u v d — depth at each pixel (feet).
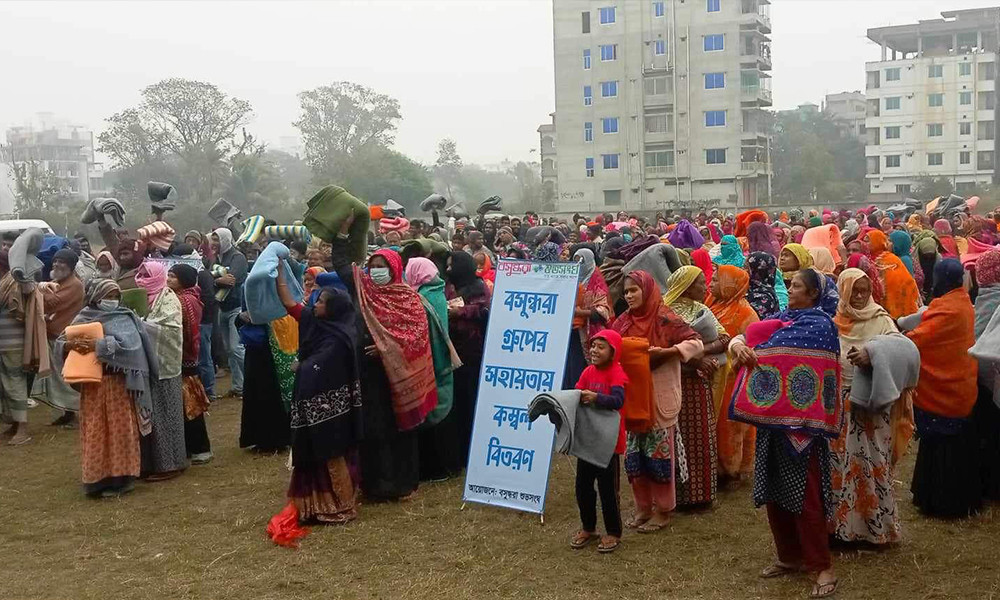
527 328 24.48
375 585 19.90
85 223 43.60
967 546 20.86
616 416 20.80
